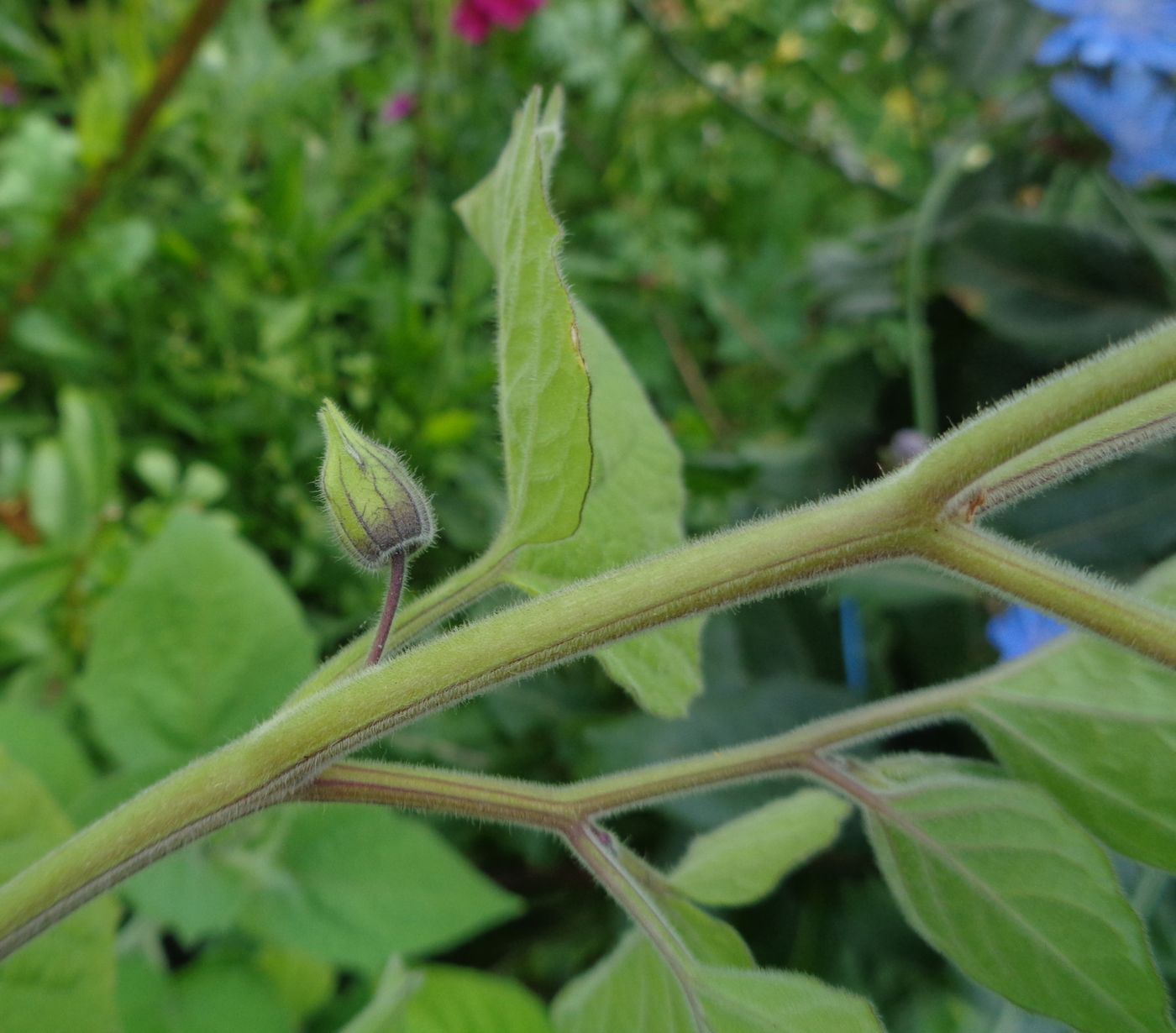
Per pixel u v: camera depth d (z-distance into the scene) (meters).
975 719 0.11
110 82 0.33
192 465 0.31
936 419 0.29
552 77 0.47
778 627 0.27
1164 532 0.23
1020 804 0.10
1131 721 0.10
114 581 0.26
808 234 0.49
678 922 0.11
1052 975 0.10
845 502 0.08
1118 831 0.10
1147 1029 0.09
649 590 0.08
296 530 0.33
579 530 0.10
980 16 0.28
